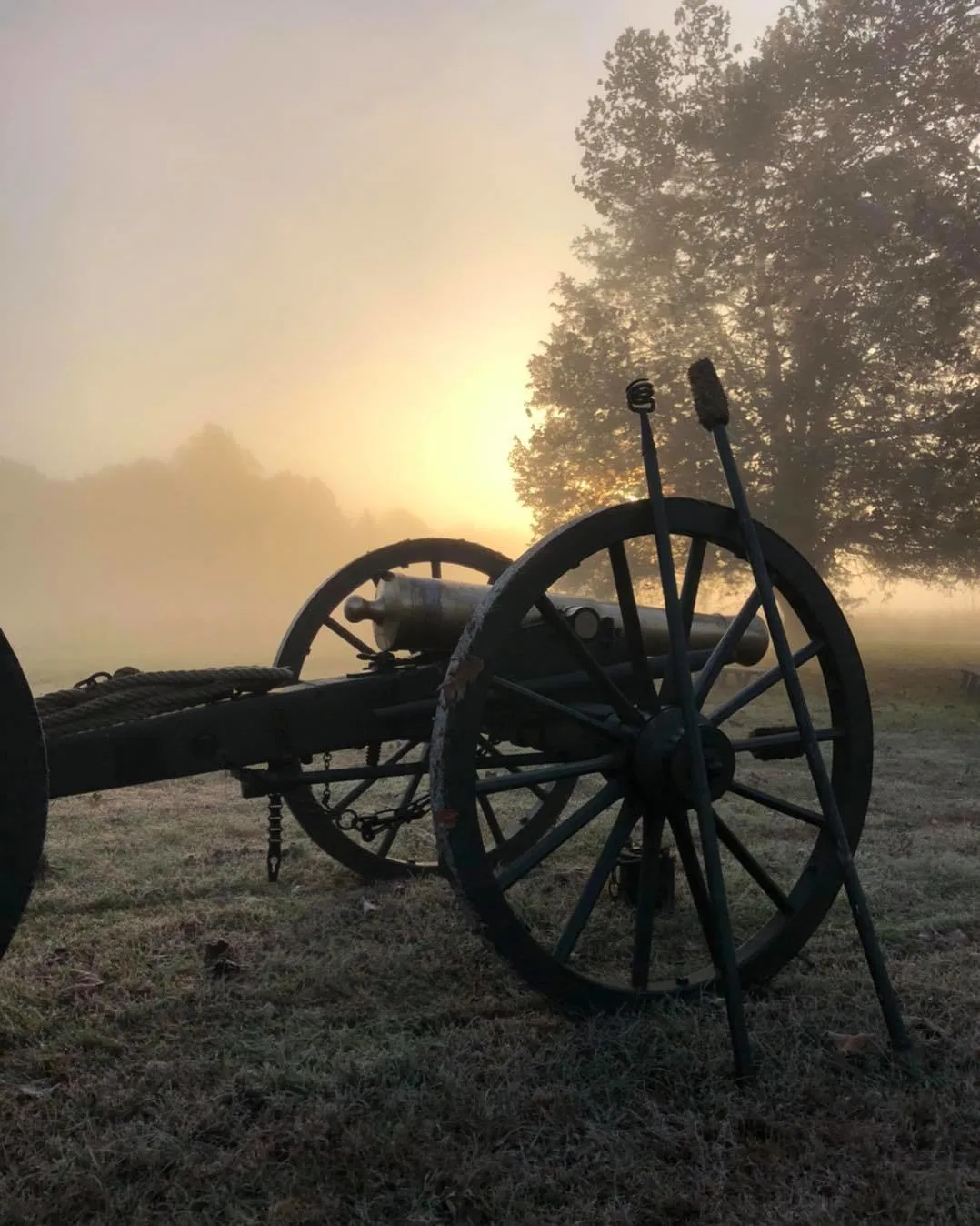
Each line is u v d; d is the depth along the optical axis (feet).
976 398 64.75
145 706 9.70
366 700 10.93
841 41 71.77
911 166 70.69
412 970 11.22
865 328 72.23
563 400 83.51
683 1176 7.13
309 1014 10.00
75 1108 8.00
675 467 77.82
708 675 10.44
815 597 10.89
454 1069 8.65
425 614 11.43
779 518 75.66
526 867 9.28
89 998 10.32
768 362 80.64
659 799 9.91
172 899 14.10
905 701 54.54
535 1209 6.73
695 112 80.53
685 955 12.09
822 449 72.59
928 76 72.23
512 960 9.06
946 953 11.93
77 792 9.27
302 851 16.81
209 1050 9.16
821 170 70.59
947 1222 6.64
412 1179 7.09
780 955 10.55
